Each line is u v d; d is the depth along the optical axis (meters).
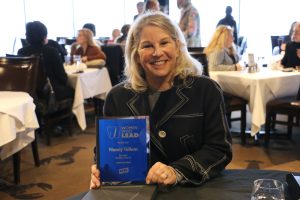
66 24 9.98
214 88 1.32
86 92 4.31
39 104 3.72
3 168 3.25
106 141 1.08
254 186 1.00
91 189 1.06
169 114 1.29
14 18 9.94
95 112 5.10
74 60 4.89
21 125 2.48
